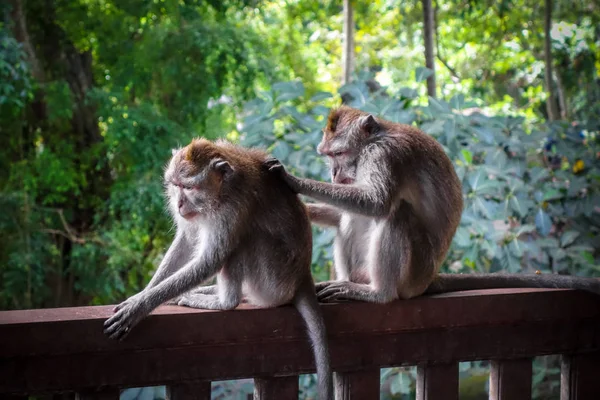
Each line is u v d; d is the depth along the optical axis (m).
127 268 13.42
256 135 6.27
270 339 3.08
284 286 3.33
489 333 3.40
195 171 3.33
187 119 13.74
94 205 13.99
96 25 13.72
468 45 17.88
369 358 3.24
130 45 13.73
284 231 3.43
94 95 12.66
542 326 3.48
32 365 2.73
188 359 2.96
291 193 3.63
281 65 16.30
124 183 12.88
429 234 3.93
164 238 13.38
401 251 3.76
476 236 6.21
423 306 3.27
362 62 17.53
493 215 6.24
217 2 13.75
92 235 13.29
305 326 3.13
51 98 12.77
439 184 4.03
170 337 2.92
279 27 16.81
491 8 16.48
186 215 3.34
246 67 13.83
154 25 13.83
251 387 6.20
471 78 17.67
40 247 12.52
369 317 3.22
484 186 6.11
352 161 4.16
